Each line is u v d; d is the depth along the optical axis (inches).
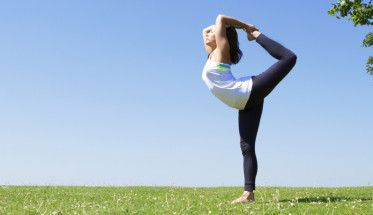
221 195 271.7
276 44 184.7
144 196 269.6
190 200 225.5
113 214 159.8
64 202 221.8
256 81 181.8
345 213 154.9
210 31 203.5
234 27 201.2
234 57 201.5
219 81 184.1
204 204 195.9
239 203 190.9
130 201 223.9
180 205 187.5
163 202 209.3
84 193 293.4
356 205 182.2
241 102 185.6
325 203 191.8
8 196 258.5
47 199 239.3
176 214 156.6
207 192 311.1
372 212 157.6
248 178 193.5
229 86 182.7
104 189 343.0
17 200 232.5
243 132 194.1
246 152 193.5
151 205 194.7
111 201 223.9
